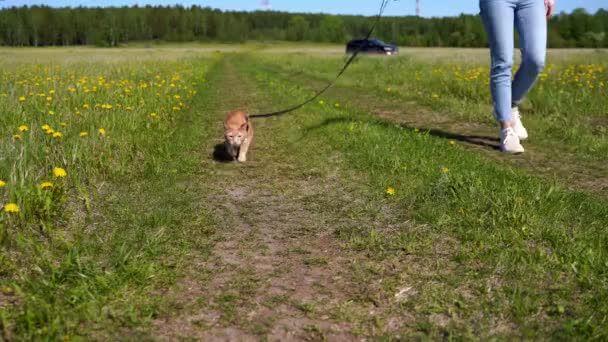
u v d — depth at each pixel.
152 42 103.12
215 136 6.83
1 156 4.48
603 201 4.03
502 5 5.47
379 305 2.56
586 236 3.19
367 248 3.23
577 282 2.70
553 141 6.44
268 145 6.29
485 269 2.88
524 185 4.16
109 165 4.79
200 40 105.44
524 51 5.63
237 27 106.00
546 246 3.16
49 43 93.38
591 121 7.77
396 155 5.20
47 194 3.59
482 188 4.01
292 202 4.18
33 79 11.08
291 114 8.43
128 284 2.68
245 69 22.39
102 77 11.80
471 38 65.56
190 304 2.55
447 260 3.03
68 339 2.18
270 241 3.38
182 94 10.47
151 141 5.79
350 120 7.40
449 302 2.56
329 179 4.78
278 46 79.81
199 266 2.98
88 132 5.83
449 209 3.76
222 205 4.08
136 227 3.47
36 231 3.34
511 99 6.16
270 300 2.61
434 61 19.08
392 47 36.00
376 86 13.88
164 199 4.09
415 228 3.52
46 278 2.69
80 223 3.53
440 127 7.66
